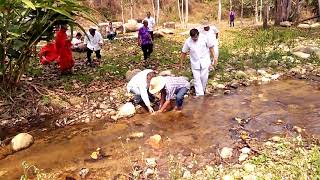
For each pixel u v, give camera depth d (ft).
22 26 26.32
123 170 17.78
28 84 28.78
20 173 18.11
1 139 22.17
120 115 24.76
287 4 81.71
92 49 39.50
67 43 33.58
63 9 25.44
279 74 32.55
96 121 24.31
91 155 19.54
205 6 138.82
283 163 16.71
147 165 17.97
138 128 22.71
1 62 26.45
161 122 23.40
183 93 24.63
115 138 21.53
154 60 40.75
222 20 134.21
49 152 20.21
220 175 16.31
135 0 125.39
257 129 21.38
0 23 25.36
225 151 18.43
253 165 16.72
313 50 38.86
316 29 64.18
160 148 19.80
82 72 35.55
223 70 33.78
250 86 29.94
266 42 48.91
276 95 27.32
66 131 23.00
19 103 26.53
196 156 18.57
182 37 64.95
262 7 125.49
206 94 28.35
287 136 19.98
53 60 34.06
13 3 24.20
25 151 20.51
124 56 44.39
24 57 27.53
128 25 91.15
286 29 66.28
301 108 24.32
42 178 16.81
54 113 25.93
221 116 23.79
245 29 73.46
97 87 30.45
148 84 24.56
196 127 22.27
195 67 27.48
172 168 17.13
